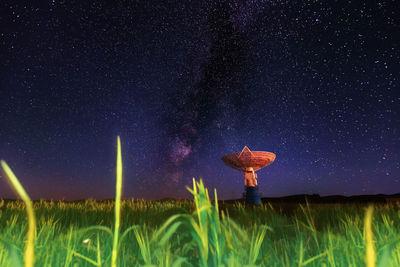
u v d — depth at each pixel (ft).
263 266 5.97
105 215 18.98
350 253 6.18
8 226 11.07
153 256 6.19
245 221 15.11
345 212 16.46
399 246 5.67
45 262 5.53
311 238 9.61
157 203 26.45
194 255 7.48
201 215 4.61
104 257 6.70
